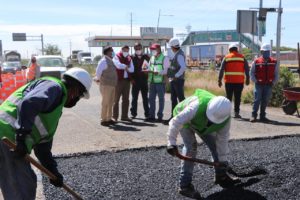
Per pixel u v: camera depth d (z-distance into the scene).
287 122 10.63
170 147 4.96
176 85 10.09
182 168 5.27
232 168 6.14
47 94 3.60
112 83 9.94
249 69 11.24
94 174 6.09
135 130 9.48
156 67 10.50
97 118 11.50
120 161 6.79
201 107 4.77
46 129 3.81
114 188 5.51
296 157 6.68
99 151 7.37
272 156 6.80
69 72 3.88
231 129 9.62
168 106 14.34
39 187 5.54
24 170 3.80
